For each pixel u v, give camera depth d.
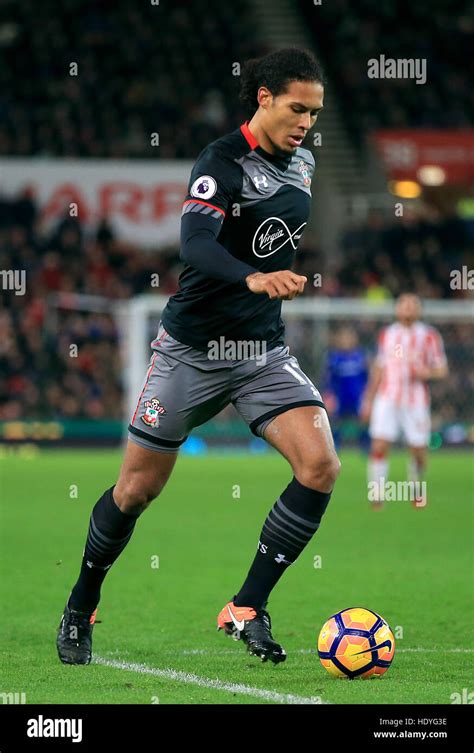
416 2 117.25
